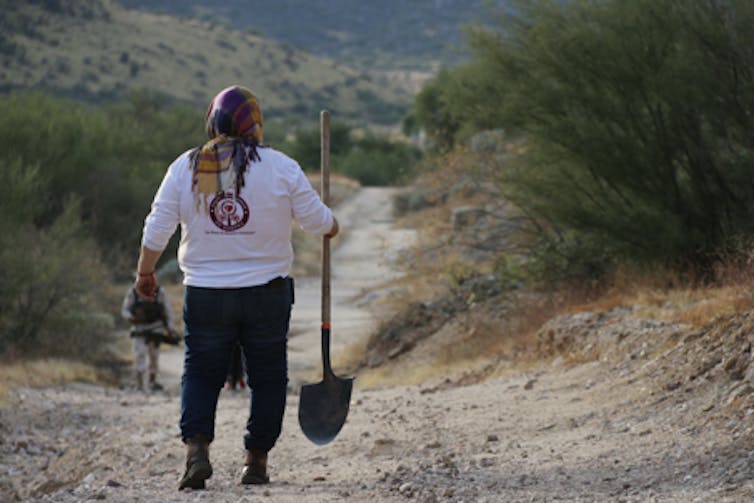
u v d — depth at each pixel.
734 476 9.73
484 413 16.52
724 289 22.47
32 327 44.56
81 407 25.61
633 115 28.94
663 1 27.52
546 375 20.50
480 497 10.10
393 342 37.53
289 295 10.78
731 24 26.78
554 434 13.88
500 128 32.19
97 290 49.09
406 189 111.50
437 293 42.34
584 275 32.19
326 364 11.02
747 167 26.81
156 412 23.89
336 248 93.81
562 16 29.55
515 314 31.98
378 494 10.56
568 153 29.67
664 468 10.69
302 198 10.48
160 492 11.26
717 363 14.82
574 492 10.08
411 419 17.02
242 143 10.41
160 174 85.19
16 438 20.97
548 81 29.73
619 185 30.19
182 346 48.12
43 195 62.22
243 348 10.84
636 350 18.86
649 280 27.12
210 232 10.33
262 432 11.07
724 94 26.86
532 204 30.66
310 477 12.34
